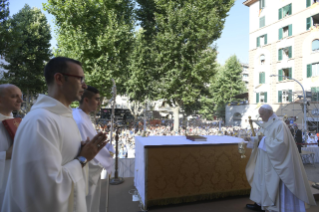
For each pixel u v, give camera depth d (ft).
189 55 53.01
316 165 28.12
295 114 68.69
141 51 63.16
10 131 5.99
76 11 46.57
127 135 48.52
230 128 70.69
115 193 12.47
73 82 4.18
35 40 60.75
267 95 81.10
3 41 25.91
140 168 11.41
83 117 7.31
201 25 51.16
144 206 10.13
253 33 87.40
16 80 57.93
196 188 10.89
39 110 3.73
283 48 76.33
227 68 107.55
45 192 3.27
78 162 4.05
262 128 10.31
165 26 53.93
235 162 11.60
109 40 47.57
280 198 8.93
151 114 96.58
